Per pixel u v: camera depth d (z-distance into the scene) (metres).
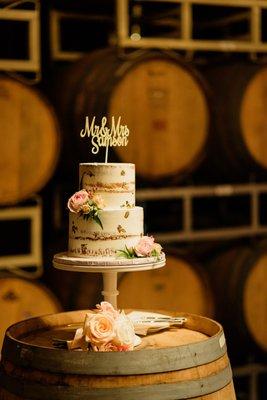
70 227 3.14
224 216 6.65
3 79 5.16
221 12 6.64
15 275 5.17
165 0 5.82
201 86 5.65
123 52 5.74
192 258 5.63
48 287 5.72
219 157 6.05
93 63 5.70
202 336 3.17
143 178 5.50
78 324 3.41
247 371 6.22
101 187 3.12
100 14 6.55
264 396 6.88
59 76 5.95
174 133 5.58
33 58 5.41
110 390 2.71
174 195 5.84
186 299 5.61
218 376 2.92
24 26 6.15
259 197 6.96
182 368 2.79
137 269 3.01
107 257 3.06
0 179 5.20
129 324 2.93
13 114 5.20
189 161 5.66
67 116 5.65
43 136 5.30
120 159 5.39
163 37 6.46
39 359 2.78
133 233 3.10
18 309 5.14
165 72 5.52
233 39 6.61
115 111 5.34
